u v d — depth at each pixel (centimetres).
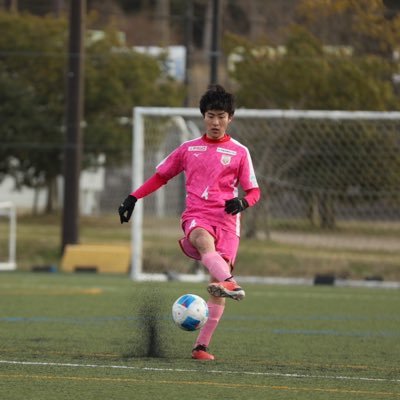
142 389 2241
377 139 7419
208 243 2705
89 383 2312
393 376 2562
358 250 7488
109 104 10988
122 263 7462
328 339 3450
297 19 9875
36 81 10956
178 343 3150
